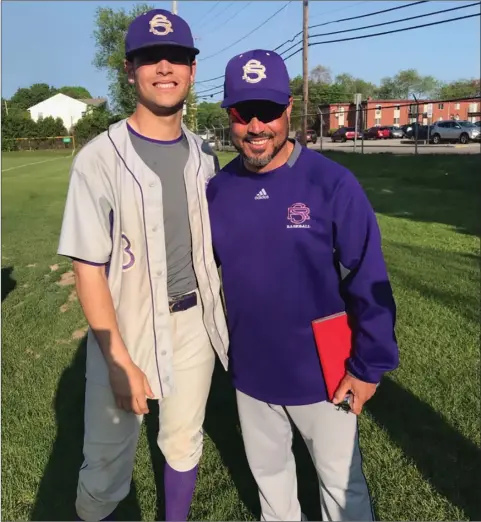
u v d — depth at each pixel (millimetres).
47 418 3346
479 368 3693
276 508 2246
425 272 5926
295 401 2037
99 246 1915
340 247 1877
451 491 2590
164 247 2049
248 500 2635
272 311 1973
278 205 1902
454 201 11531
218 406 3488
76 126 57406
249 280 1979
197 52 1992
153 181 1998
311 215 1871
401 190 13547
